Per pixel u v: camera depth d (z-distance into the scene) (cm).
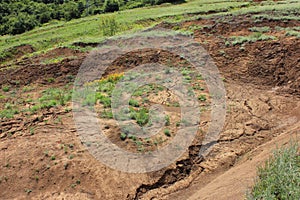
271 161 691
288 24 2284
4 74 2062
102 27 3222
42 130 1149
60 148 1037
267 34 2159
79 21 4053
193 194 905
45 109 1331
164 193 927
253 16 2466
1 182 935
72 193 904
